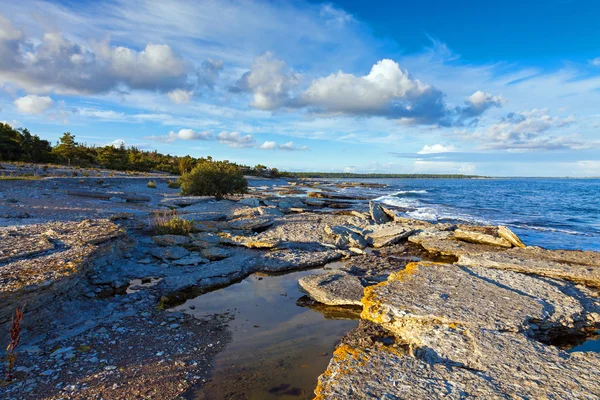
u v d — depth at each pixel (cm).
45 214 1520
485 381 387
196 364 519
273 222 1741
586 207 3381
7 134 6256
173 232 1307
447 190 6756
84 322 627
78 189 2681
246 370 507
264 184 7519
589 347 555
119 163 7231
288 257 1123
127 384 461
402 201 3925
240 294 829
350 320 688
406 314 576
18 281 572
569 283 796
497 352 450
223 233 1445
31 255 728
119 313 680
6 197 1873
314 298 794
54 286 598
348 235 1478
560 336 584
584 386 372
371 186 8344
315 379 487
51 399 422
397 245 1436
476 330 511
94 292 755
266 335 618
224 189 3038
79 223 1062
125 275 878
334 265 1102
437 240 1428
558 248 1531
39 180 2645
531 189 7238
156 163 8831
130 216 1561
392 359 448
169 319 671
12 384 444
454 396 361
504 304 609
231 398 443
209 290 854
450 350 466
